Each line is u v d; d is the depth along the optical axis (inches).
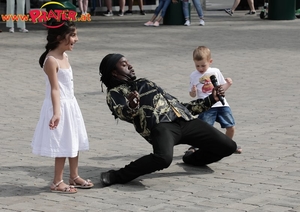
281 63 505.4
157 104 239.9
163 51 563.5
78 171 255.8
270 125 327.0
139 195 224.7
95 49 576.7
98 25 757.9
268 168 253.8
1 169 260.5
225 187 231.0
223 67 492.1
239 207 207.0
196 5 741.3
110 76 241.8
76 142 228.1
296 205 207.9
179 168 259.3
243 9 964.6
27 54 555.2
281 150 280.1
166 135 234.5
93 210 208.2
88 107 379.6
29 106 382.3
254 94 403.5
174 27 730.2
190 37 645.9
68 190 229.3
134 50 570.3
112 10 910.4
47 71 223.0
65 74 225.9
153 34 669.9
